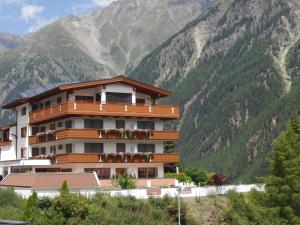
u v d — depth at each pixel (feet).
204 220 175.83
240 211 183.11
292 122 228.02
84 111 217.56
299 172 192.03
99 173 223.30
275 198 190.29
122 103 227.20
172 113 236.43
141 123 235.40
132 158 227.40
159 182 226.99
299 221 184.24
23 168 237.66
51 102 244.83
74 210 138.82
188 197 182.09
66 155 216.95
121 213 148.05
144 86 236.63
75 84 224.12
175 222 161.38
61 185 163.43
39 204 141.90
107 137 223.10
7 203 147.74
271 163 197.57
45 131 249.75
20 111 267.39
